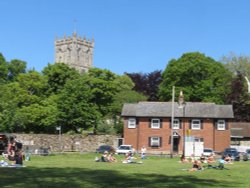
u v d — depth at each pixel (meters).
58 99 69.25
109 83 78.75
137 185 21.94
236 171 33.44
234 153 55.38
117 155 57.56
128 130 69.81
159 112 69.56
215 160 51.31
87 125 70.12
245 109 84.50
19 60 90.19
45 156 51.12
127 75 101.12
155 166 37.88
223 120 68.88
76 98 69.25
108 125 76.75
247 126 77.56
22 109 67.19
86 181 23.30
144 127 69.38
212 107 70.31
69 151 64.31
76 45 169.88
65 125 69.50
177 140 68.75
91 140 67.81
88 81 77.62
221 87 82.88
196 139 68.69
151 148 69.00
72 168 33.00
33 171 29.17
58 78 75.12
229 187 22.11
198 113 69.31
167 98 83.19
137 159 50.53
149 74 99.75
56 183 21.98
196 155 54.91
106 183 22.52
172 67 83.31
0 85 71.88
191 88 80.88
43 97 73.62
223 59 95.56
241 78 85.19
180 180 25.30
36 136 62.84
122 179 24.83
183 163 43.62
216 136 68.62
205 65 81.56
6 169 30.62
